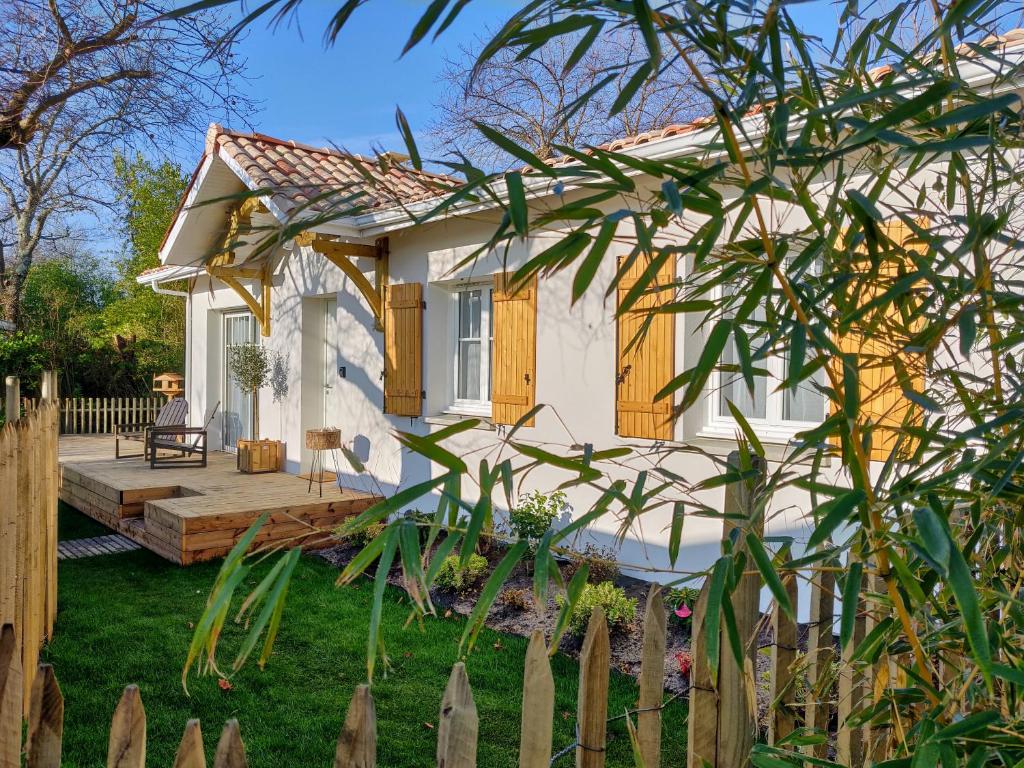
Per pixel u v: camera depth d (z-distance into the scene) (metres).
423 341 7.79
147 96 9.59
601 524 6.11
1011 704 1.38
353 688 4.11
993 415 1.63
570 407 6.30
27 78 8.88
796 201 1.32
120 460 11.39
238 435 11.75
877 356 1.49
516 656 4.56
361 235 7.70
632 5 1.14
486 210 5.91
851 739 2.26
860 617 2.07
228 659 4.52
